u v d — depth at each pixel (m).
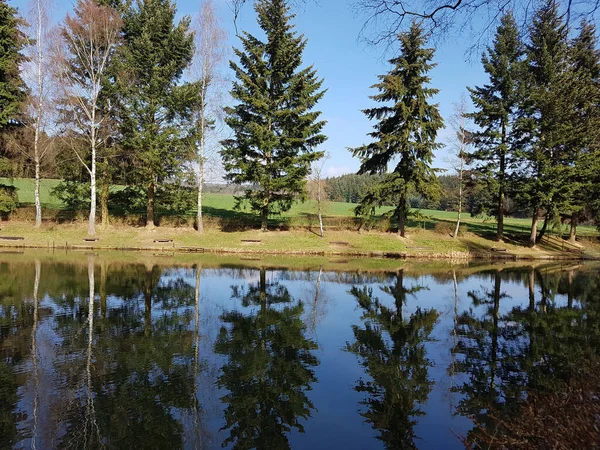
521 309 13.92
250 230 30.33
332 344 9.77
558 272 23.02
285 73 28.02
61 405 6.32
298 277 18.75
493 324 11.93
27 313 11.18
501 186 30.17
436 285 17.98
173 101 27.17
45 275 16.28
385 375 7.99
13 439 5.37
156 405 6.46
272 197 29.48
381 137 28.66
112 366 7.89
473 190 32.31
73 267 18.33
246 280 17.45
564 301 15.35
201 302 13.29
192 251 26.06
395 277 19.67
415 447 5.48
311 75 28.00
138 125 26.84
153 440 5.46
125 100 26.67
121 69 25.22
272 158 28.91
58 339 9.25
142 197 31.14
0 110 26.62
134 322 10.76
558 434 4.55
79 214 29.55
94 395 6.68
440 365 8.59
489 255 28.72
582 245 34.78
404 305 14.09
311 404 6.74
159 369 7.84
